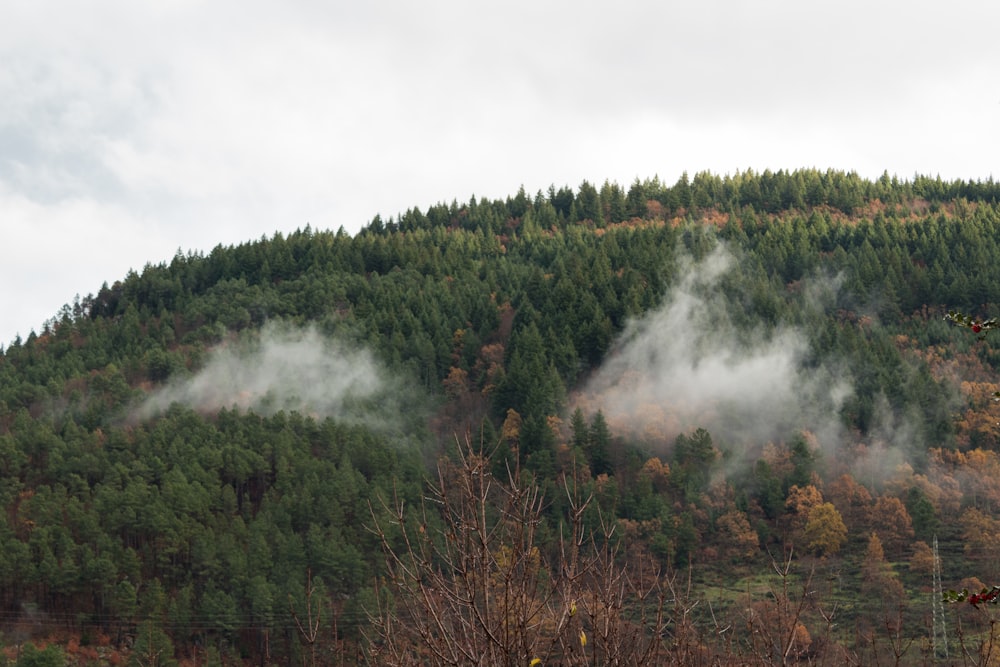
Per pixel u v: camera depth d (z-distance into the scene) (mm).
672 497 132125
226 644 89562
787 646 16219
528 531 13891
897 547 115000
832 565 107500
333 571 96312
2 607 99750
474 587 13320
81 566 103062
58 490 126250
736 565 108812
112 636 96438
